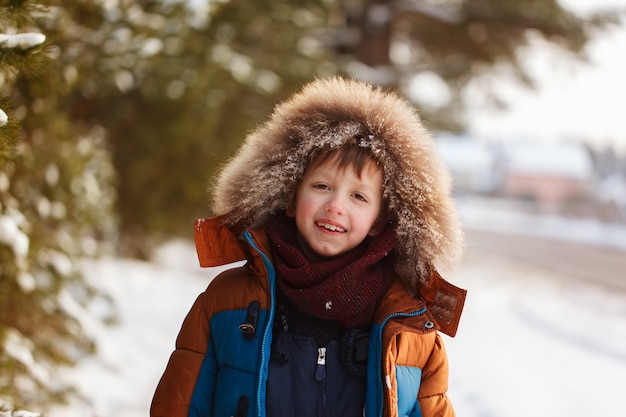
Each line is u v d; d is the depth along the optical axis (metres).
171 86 7.40
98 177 6.37
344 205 1.73
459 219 1.83
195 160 8.46
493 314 8.62
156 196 8.70
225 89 8.20
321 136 1.77
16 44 1.91
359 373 1.72
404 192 1.77
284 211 1.90
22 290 3.73
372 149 1.74
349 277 1.69
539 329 7.75
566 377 5.73
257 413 1.66
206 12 6.07
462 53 13.45
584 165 63.34
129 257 10.00
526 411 4.79
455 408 4.81
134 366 5.06
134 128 8.14
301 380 1.71
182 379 1.78
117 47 4.81
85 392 4.12
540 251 18.45
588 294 10.55
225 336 1.76
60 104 5.22
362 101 1.80
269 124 1.88
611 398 5.18
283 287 1.73
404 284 1.89
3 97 2.04
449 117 12.98
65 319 4.33
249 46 9.23
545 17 12.23
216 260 1.90
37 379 3.59
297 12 9.34
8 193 3.99
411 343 1.81
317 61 9.52
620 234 27.67
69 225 5.09
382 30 13.21
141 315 6.70
